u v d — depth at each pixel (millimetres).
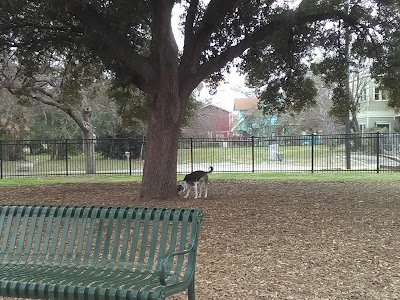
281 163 28484
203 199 12453
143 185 12531
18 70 17031
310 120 45156
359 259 6422
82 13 11500
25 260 4598
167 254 3844
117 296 3525
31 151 33094
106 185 17516
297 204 11500
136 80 12711
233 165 28281
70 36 13617
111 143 34594
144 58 12508
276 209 10688
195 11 12773
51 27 13414
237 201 12039
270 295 4965
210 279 5586
